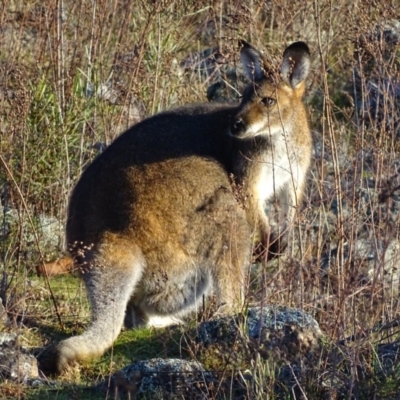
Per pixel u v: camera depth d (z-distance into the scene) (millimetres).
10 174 29391
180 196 28250
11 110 33875
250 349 22578
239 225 28562
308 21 41156
